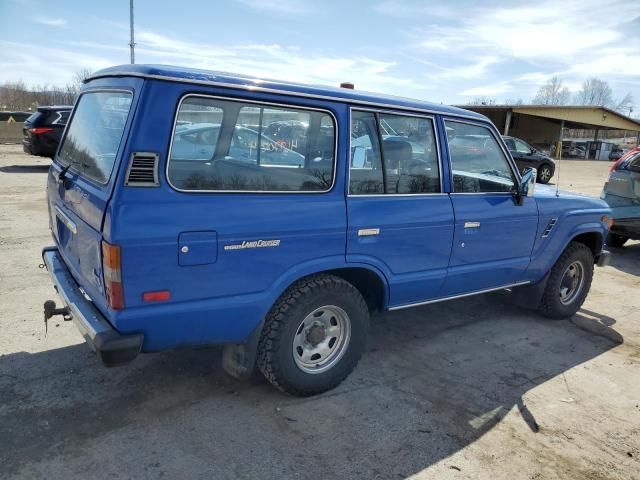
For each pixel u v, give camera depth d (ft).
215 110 9.01
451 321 16.39
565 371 13.32
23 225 24.58
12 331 13.42
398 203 11.56
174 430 9.79
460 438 10.13
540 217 14.90
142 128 8.30
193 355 12.73
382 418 10.62
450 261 12.87
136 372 11.81
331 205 10.46
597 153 140.15
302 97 10.01
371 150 11.21
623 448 10.16
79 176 10.19
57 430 9.59
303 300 10.32
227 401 10.87
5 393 10.68
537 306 16.57
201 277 8.95
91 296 9.46
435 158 12.43
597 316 17.71
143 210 8.27
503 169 14.08
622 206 26.13
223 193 9.13
